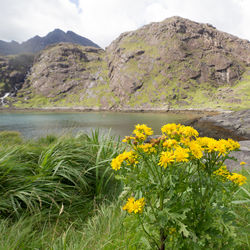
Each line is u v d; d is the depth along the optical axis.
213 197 1.45
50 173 2.91
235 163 5.80
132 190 1.41
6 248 1.66
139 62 122.88
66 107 110.19
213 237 1.24
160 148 1.40
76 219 2.52
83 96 123.81
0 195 2.49
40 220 2.34
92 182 3.38
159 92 103.62
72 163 3.31
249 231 1.66
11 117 59.53
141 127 1.42
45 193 2.64
